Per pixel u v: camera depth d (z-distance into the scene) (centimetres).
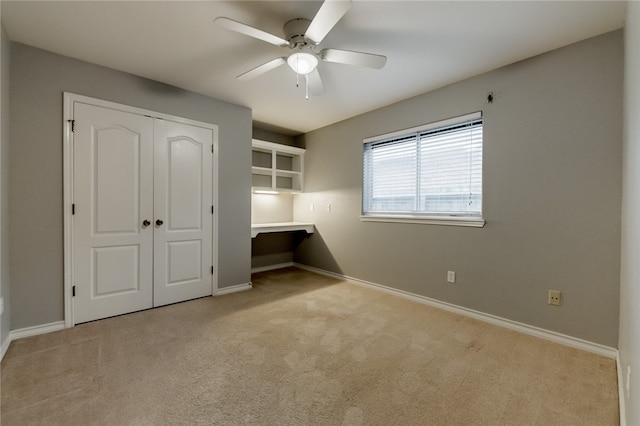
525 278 240
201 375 176
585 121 210
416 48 223
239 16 188
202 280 324
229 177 344
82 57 240
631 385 121
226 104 338
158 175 289
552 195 226
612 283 200
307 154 468
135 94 273
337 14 153
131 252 274
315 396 158
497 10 179
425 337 229
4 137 201
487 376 177
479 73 264
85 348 207
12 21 192
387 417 143
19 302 221
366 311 286
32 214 225
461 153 287
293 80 282
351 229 395
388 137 348
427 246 309
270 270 468
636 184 123
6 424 135
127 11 182
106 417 140
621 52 196
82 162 247
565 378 175
